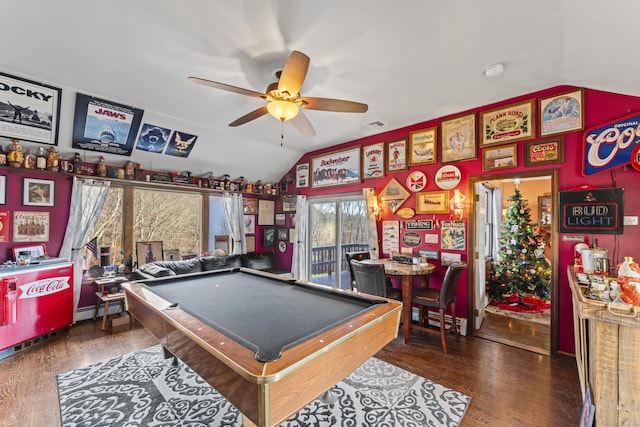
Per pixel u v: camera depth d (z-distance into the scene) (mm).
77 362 2736
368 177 4648
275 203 6445
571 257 2836
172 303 1918
